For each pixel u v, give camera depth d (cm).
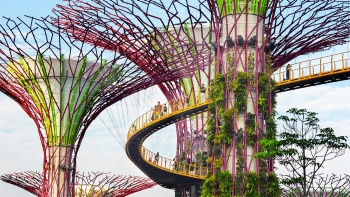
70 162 6544
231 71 5553
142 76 6316
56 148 6494
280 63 6288
